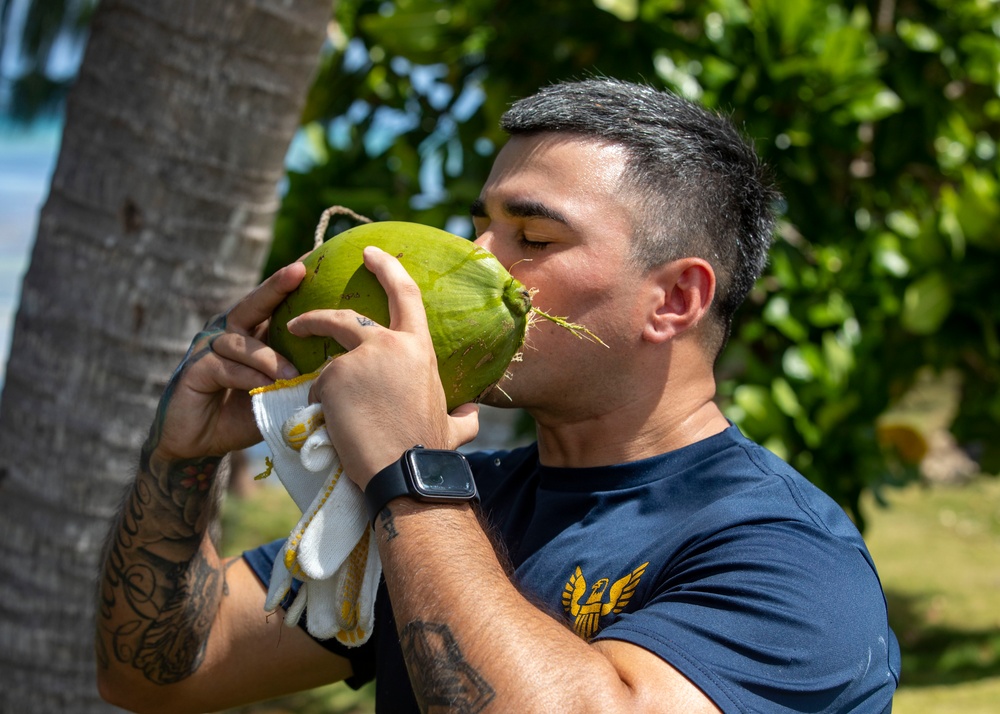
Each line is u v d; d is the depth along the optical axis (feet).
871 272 14.48
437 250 5.77
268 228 10.66
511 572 6.47
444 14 14.46
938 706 15.96
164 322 10.12
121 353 10.09
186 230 10.04
